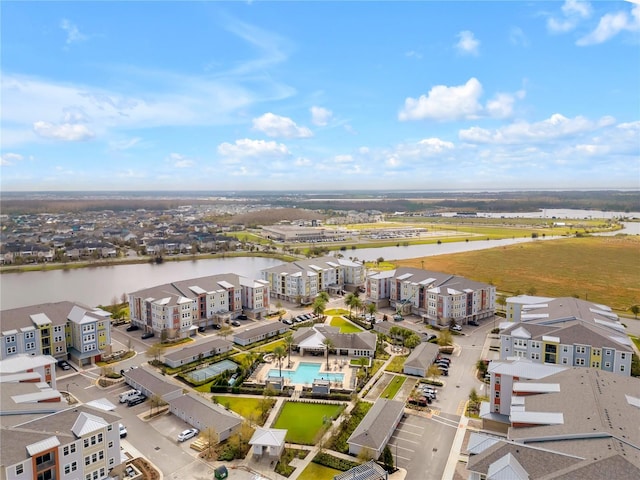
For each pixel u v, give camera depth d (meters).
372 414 108.12
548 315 149.00
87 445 83.81
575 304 156.38
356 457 97.50
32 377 109.75
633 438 74.75
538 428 82.50
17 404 91.56
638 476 65.44
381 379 137.75
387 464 93.62
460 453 98.62
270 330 176.00
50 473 79.38
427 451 99.50
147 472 91.19
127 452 98.56
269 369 145.25
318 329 168.50
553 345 131.38
